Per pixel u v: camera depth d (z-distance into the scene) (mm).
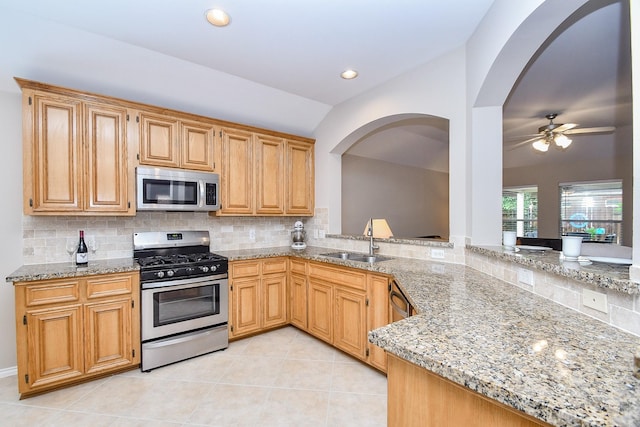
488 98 2107
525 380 722
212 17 2025
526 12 1469
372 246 3062
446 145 5762
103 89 2611
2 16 1990
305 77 2914
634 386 692
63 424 1824
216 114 3254
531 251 1827
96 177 2432
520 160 5812
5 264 2342
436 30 2146
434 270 2209
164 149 2750
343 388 2221
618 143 4672
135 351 2404
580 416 586
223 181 3115
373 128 3322
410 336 1006
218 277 2830
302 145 3779
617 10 1870
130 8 1944
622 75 2793
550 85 3006
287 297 3355
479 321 1147
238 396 2117
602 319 1111
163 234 3002
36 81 2193
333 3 1870
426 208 6613
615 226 4941
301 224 3764
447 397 886
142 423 1839
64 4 1908
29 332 2039
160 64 2598
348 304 2639
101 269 2266
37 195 2211
